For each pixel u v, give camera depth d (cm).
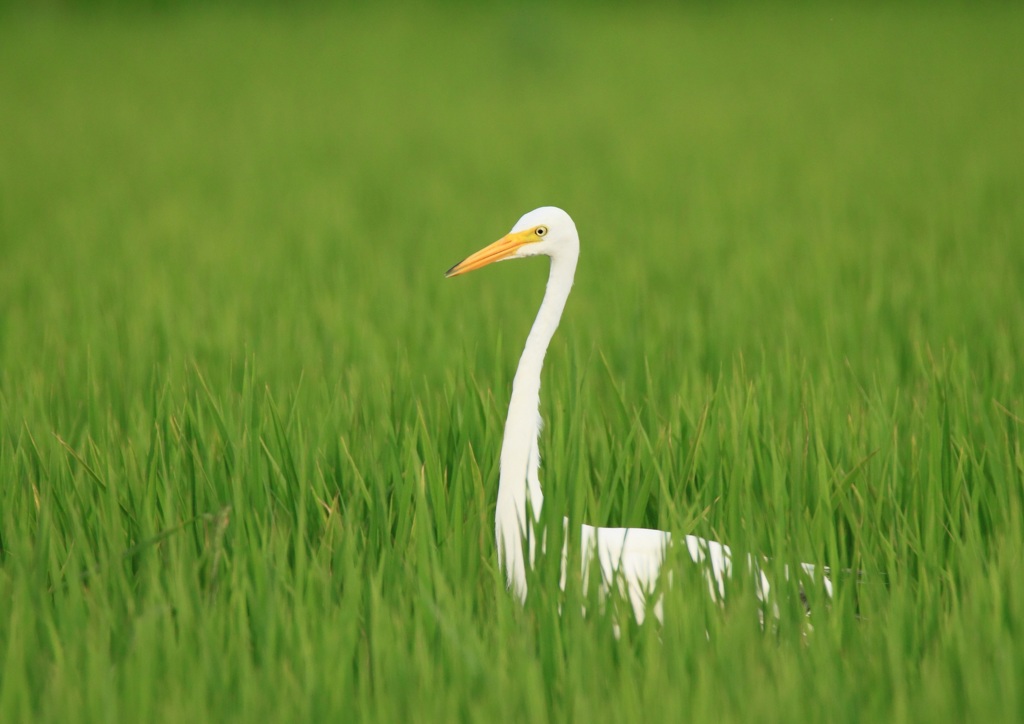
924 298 1364
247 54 5153
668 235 1886
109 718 586
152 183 2553
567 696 604
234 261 1745
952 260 1584
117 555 713
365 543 750
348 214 2159
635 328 1249
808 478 848
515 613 684
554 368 1157
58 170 2708
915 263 1591
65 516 805
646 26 6031
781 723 583
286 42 5566
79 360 1181
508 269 1708
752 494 809
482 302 1435
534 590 680
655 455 841
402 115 3622
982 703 581
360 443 916
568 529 702
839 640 661
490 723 577
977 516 777
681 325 1285
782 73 4356
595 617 660
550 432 927
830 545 753
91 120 3497
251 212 2195
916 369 1120
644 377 1100
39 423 961
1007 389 998
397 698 605
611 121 3412
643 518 855
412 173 2661
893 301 1350
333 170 2722
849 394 1037
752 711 580
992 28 5416
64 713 596
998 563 712
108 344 1233
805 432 898
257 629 667
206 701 607
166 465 868
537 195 2348
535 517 733
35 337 1291
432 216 2145
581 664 621
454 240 1897
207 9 6612
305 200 2327
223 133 3303
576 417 815
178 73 4566
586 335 1280
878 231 1841
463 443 892
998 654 612
